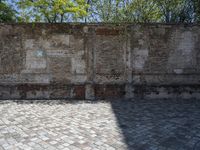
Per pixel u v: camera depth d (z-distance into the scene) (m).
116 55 11.28
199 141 5.50
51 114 8.09
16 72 11.17
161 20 15.03
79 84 11.25
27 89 11.18
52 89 11.23
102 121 7.19
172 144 5.34
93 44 11.26
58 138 5.68
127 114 8.11
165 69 11.30
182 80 11.31
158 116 7.82
